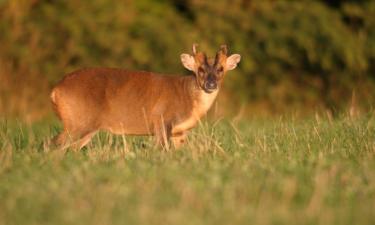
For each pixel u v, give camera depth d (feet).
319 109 122.72
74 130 63.57
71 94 63.31
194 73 65.92
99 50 116.98
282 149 61.11
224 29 121.08
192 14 124.47
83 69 64.85
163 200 44.39
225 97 118.83
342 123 71.82
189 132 67.10
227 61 67.87
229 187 46.65
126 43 117.19
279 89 122.72
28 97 112.06
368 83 124.98
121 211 42.57
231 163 54.44
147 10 122.31
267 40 122.01
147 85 64.90
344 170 52.31
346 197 46.29
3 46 114.52
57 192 45.88
